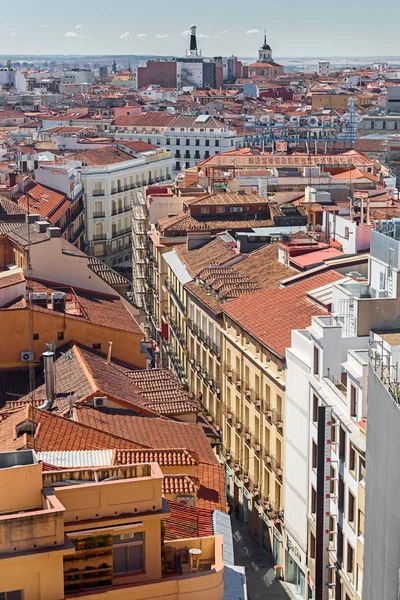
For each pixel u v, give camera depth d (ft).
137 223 577.43
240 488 336.70
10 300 310.65
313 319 277.44
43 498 155.63
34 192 599.57
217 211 502.79
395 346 229.45
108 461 187.42
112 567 158.81
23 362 297.33
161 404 267.18
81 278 365.40
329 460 252.83
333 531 254.27
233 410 345.10
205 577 162.50
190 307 412.36
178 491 202.39
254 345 323.78
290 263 381.81
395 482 192.24
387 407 198.80
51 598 150.20
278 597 282.36
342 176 638.53
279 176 618.03
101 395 249.55
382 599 202.28
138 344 317.01
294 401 283.59
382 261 280.51
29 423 213.46
